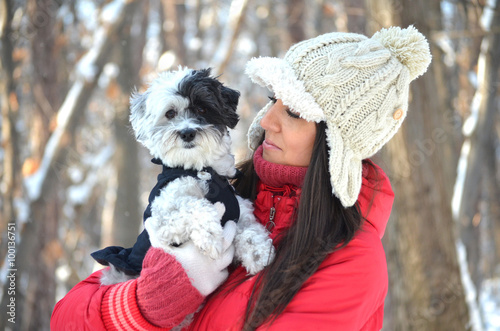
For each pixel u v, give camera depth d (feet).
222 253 7.78
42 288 25.20
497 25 26.73
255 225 8.34
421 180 17.74
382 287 7.68
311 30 44.73
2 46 26.53
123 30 28.68
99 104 43.37
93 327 7.41
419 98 18.02
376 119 7.93
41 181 25.08
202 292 7.59
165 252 7.58
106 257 8.80
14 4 26.63
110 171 47.55
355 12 23.00
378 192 8.43
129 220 33.76
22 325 24.75
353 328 7.27
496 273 46.11
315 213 7.60
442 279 17.69
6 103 26.84
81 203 37.78
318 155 7.85
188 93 9.21
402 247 17.92
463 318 17.87
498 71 29.68
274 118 8.38
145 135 9.40
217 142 8.98
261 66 8.14
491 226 46.85
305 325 7.00
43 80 28.40
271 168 8.44
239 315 7.33
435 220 17.74
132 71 32.53
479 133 29.84
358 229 7.73
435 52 25.39
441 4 27.55
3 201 26.23
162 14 55.36
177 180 8.52
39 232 25.05
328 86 7.79
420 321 17.60
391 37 8.37
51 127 26.66
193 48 54.39
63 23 31.04
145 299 7.27
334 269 7.36
